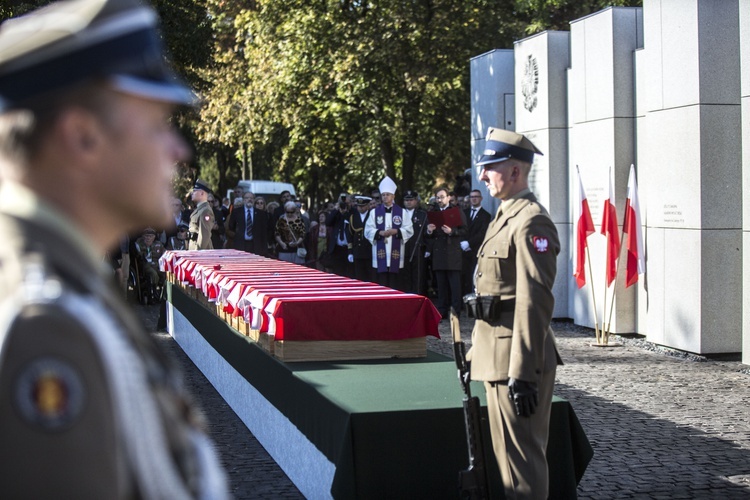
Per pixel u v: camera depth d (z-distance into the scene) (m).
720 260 10.73
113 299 1.21
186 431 1.29
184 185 29.23
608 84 12.59
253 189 33.19
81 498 1.03
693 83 10.77
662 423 7.56
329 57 25.45
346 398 4.84
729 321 10.77
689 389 8.96
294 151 29.33
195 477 1.27
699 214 10.71
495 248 4.39
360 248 16.33
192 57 20.88
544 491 4.31
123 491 1.08
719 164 10.70
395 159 29.66
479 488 4.36
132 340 1.19
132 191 1.24
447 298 14.73
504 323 4.36
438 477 4.59
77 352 1.05
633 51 12.49
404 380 5.36
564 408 4.95
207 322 9.23
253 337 6.93
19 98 1.16
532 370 4.13
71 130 1.19
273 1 25.98
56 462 1.02
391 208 15.08
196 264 10.09
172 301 12.59
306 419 5.21
